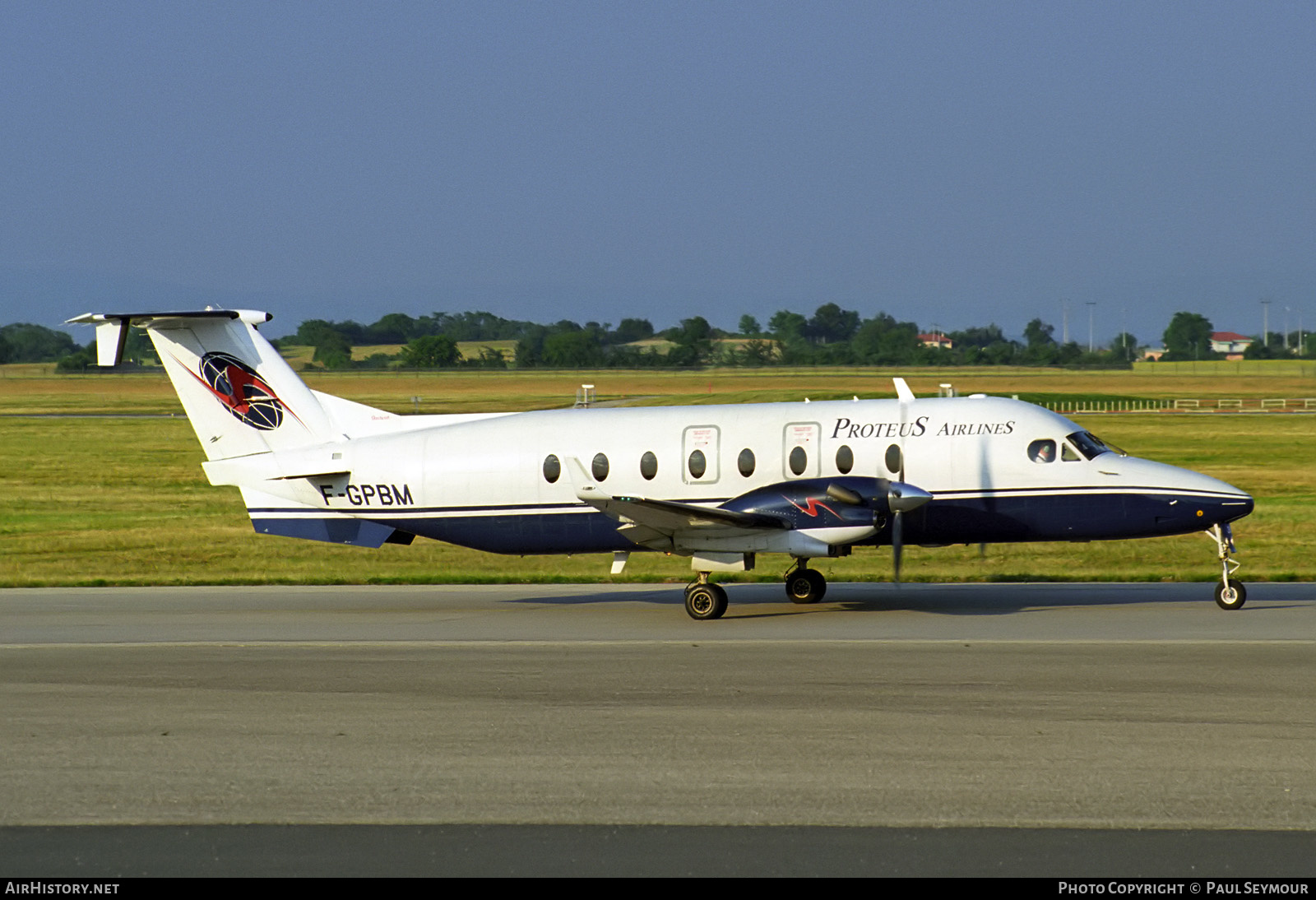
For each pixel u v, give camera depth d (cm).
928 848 3338
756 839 3419
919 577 9156
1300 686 5031
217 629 6931
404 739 4425
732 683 5262
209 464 8150
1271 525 12062
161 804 3747
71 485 17412
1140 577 8875
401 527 8012
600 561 10600
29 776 4028
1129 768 3962
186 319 7969
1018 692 4991
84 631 6869
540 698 5034
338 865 3272
